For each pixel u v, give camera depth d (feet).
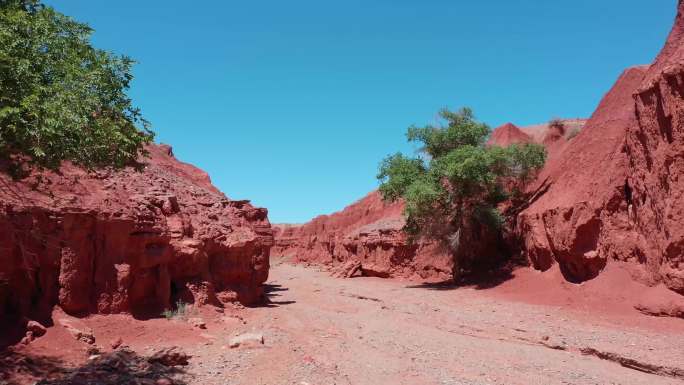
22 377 27.61
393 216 172.55
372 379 33.78
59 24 28.09
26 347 32.09
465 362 39.60
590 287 65.26
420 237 102.73
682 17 64.03
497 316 60.34
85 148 28.19
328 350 42.11
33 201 38.24
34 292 37.09
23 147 25.63
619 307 58.34
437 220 98.78
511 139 150.30
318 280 124.77
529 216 87.86
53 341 33.91
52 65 26.43
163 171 74.84
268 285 105.29
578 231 70.18
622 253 63.72
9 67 23.88
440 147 105.91
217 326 48.39
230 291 61.26
